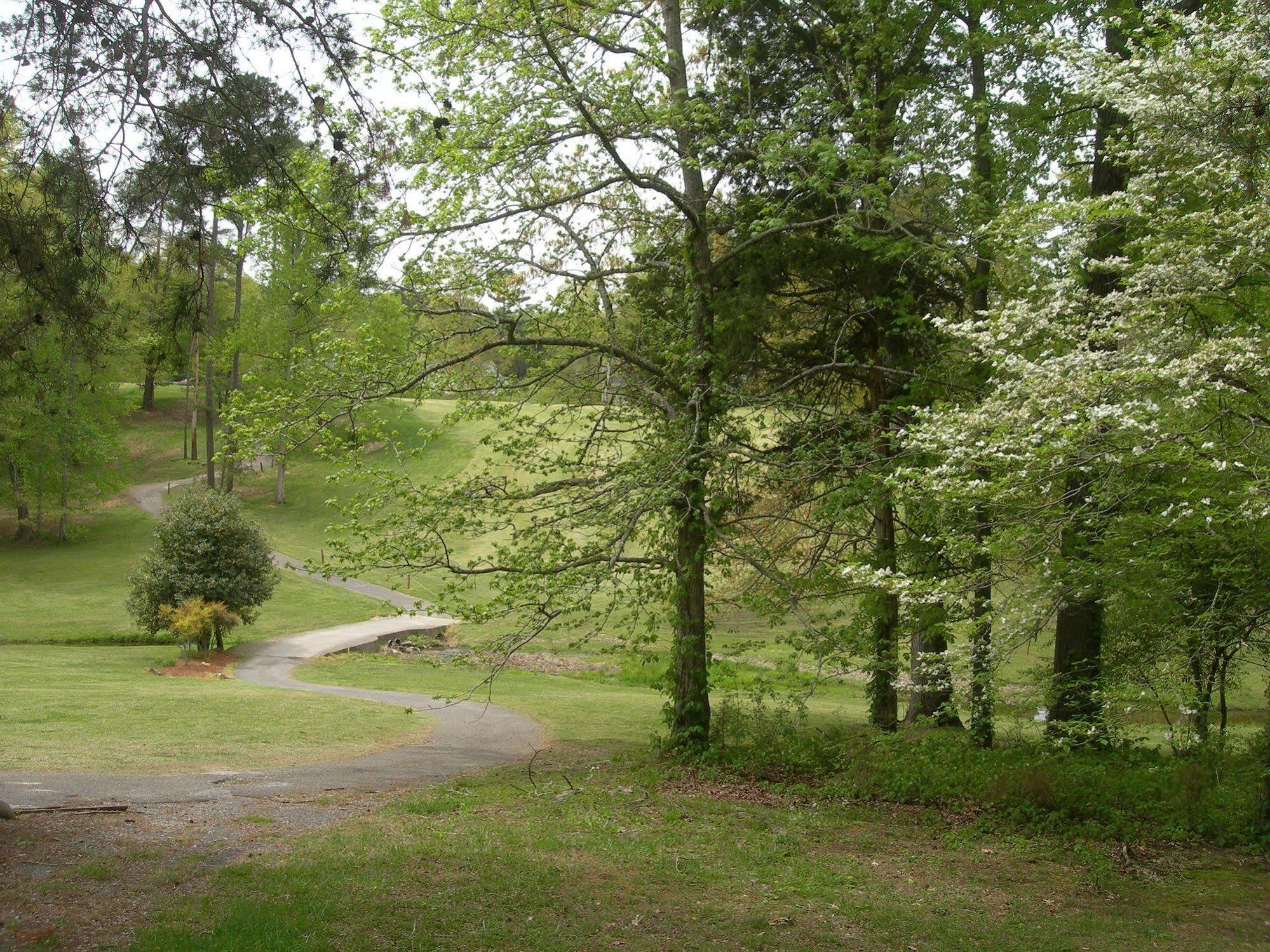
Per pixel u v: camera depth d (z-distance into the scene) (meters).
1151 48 9.45
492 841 9.09
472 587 13.19
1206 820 10.62
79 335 7.57
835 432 14.71
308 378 12.56
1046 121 14.79
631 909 7.43
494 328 13.52
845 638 13.77
